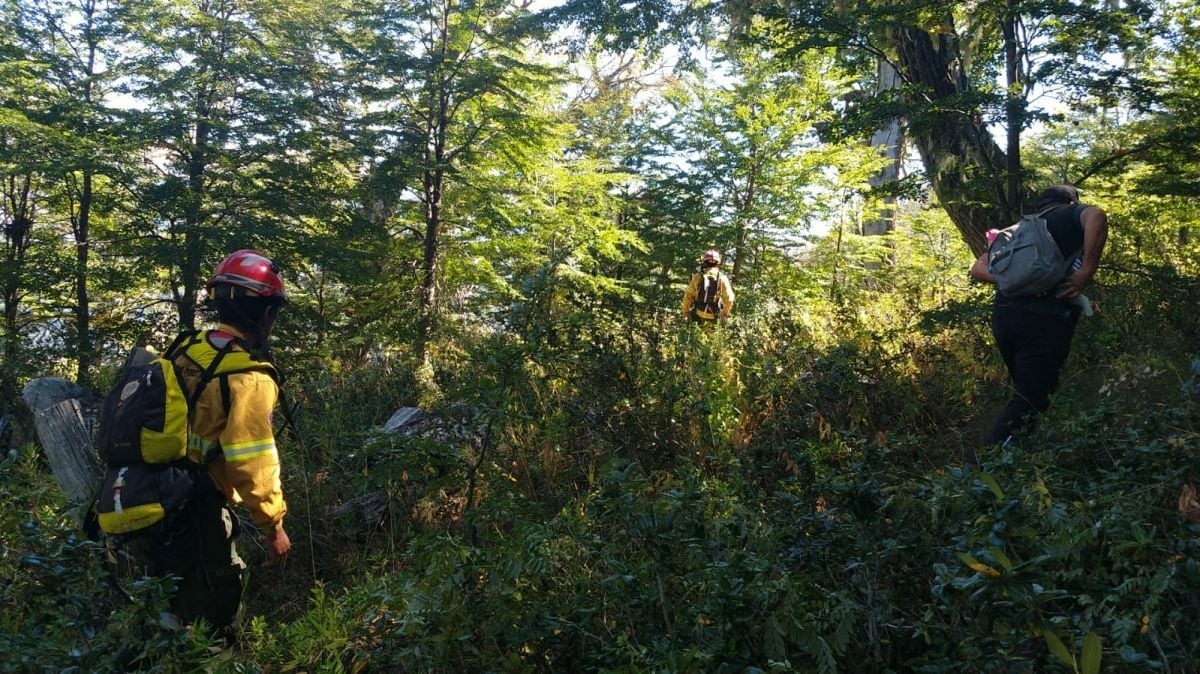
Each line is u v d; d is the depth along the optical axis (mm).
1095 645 1750
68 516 3256
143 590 2459
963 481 2582
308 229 12195
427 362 7656
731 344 5762
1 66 10406
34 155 10047
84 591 2529
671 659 2217
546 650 2752
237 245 10883
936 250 15688
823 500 3111
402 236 14328
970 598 2121
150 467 2918
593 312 4715
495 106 13180
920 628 2275
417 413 5496
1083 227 4301
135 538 2943
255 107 11812
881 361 5664
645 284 14023
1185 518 2533
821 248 15969
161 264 10711
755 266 15289
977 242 7828
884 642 2467
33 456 4188
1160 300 6293
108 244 11492
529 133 13266
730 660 2293
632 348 4750
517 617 2744
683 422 4531
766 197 15352
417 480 4254
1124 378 3920
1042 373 4352
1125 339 5566
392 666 2887
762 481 3650
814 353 5562
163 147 11477
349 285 12211
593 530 2969
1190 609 2250
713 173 15477
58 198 11633
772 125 15328
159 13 11555
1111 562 2455
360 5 13109
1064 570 2318
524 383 4238
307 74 12562
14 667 2266
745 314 6676
